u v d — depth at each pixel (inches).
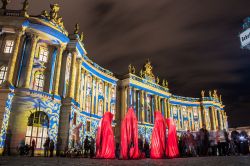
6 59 1144.2
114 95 2012.8
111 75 2042.3
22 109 1056.8
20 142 1008.9
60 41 1282.0
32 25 1177.4
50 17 1301.7
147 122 2139.5
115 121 1932.8
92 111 1688.0
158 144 674.2
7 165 403.2
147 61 2401.6
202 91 2974.9
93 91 1736.0
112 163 470.0
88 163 479.2
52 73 1256.8
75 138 1251.8
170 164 420.2
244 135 956.6
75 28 1424.7
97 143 695.1
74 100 1296.8
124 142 646.5
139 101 2158.0
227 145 935.7
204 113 2886.3
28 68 1132.5
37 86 1187.9
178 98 2842.0
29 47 1184.8
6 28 1151.0
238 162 438.9
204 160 542.9
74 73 1342.3
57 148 1131.9
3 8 1206.9
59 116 1203.9
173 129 734.5
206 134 940.6
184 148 926.4
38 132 1084.5
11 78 1077.8
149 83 2304.4
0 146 954.1
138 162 494.0
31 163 473.1
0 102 1005.8
